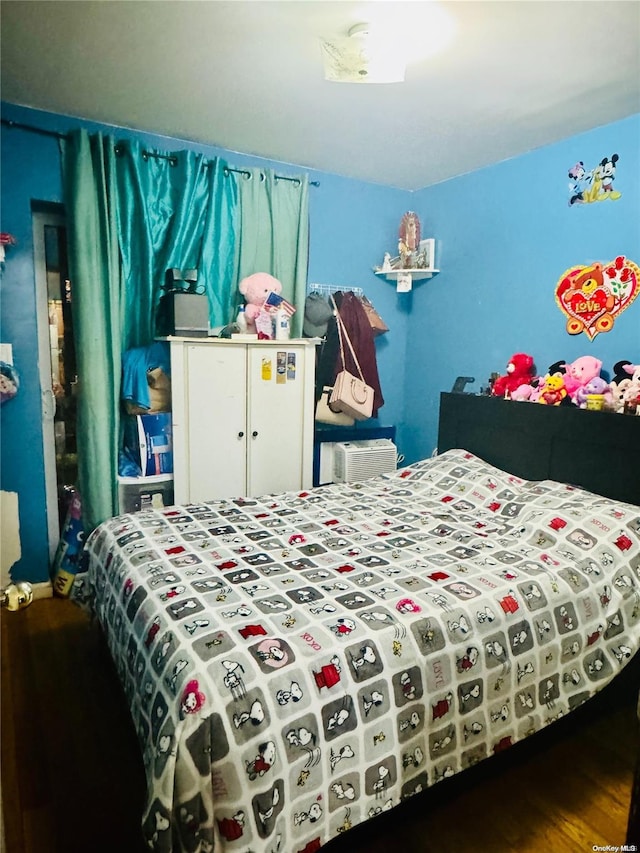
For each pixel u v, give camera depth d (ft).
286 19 5.84
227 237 10.00
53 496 9.73
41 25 6.00
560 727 6.41
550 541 6.74
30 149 8.39
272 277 10.30
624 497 7.52
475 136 9.05
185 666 4.31
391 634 4.80
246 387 9.88
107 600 6.29
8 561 9.23
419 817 5.23
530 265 9.82
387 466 11.71
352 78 6.37
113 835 5.02
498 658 5.23
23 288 8.73
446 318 11.64
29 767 5.82
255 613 4.98
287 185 10.45
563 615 5.74
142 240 9.21
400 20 5.82
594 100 7.68
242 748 3.93
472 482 8.78
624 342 8.40
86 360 8.84
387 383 12.66
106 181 8.71
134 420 9.42
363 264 11.89
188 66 6.91
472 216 10.87
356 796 4.38
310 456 10.74
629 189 8.23
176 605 5.13
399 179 11.46
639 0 5.39
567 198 9.14
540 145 9.44
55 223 9.18
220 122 8.67
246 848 3.87
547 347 9.62
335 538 7.01
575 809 5.34
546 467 8.61
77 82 7.38
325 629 4.75
